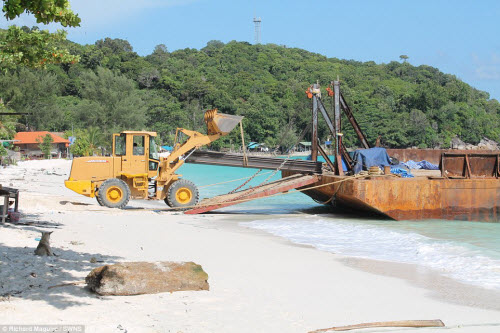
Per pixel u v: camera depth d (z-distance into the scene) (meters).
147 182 18.50
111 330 5.54
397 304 7.53
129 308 6.42
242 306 6.95
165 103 133.88
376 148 18.83
